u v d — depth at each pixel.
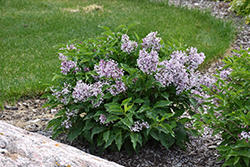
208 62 6.25
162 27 8.17
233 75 3.01
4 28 8.08
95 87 2.93
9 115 4.21
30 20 8.83
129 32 7.64
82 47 3.48
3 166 1.55
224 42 7.21
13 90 4.72
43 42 7.09
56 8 10.34
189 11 10.02
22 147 1.81
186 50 3.27
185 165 3.20
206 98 3.17
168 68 2.95
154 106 3.00
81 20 8.85
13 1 10.98
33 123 4.04
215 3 11.05
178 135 3.23
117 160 3.25
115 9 10.37
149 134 3.27
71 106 3.20
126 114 2.85
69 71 3.25
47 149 1.88
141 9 10.41
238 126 2.83
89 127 3.10
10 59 5.97
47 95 3.48
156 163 3.22
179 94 3.29
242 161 2.79
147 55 2.78
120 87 2.86
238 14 9.40
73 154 1.96
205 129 3.94
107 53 3.36
